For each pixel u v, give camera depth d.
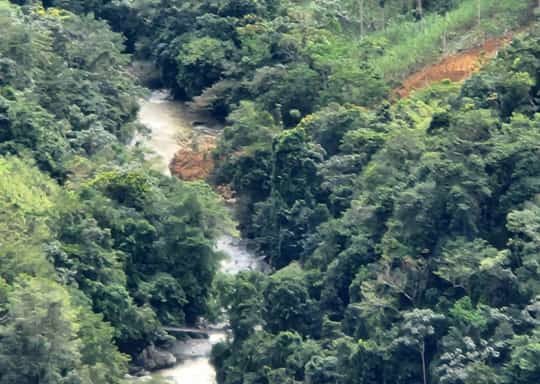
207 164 199.12
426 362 143.25
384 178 165.75
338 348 146.50
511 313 141.88
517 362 136.25
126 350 162.12
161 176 182.75
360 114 184.25
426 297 148.62
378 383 144.25
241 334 156.12
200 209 173.38
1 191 161.38
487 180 151.75
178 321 168.25
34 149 180.00
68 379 139.88
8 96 186.25
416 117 176.50
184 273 170.38
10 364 138.25
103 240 163.50
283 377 148.12
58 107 194.88
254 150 189.62
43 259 151.75
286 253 175.12
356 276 155.38
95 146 189.12
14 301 139.38
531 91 166.75
